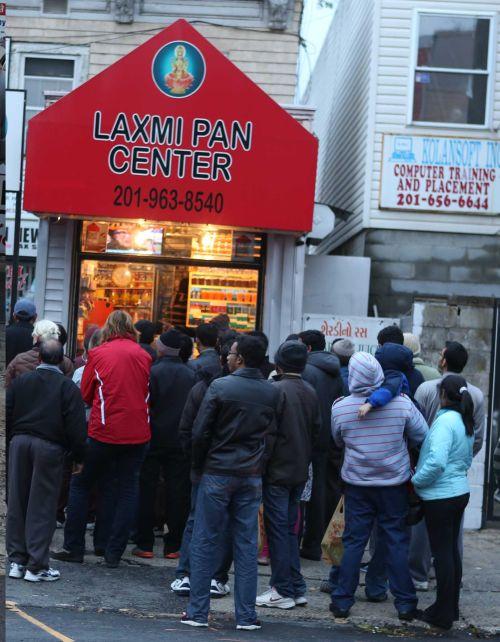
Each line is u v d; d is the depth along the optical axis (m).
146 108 11.10
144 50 11.11
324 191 19.42
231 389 6.36
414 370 8.23
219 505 6.38
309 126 12.64
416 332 10.83
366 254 14.54
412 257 14.48
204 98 11.15
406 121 14.55
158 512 9.12
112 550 8.02
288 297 12.08
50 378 7.20
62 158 11.02
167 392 8.23
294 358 7.18
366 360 7.02
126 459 7.96
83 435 7.21
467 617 7.31
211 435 6.40
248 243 12.10
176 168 11.13
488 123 14.55
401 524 7.02
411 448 7.18
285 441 7.03
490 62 14.57
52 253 12.05
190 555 6.86
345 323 12.10
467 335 10.79
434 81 14.60
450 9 14.61
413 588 7.02
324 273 14.20
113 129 11.08
